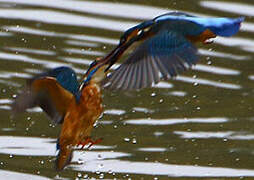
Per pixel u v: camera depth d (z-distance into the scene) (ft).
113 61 26.25
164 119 42.52
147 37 25.11
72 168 37.27
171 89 46.47
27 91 25.29
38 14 55.16
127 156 38.47
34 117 42.65
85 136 26.84
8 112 42.75
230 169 37.32
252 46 51.70
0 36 51.80
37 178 35.91
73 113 26.27
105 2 57.06
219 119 42.60
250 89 46.34
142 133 40.86
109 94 45.80
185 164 37.68
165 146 39.52
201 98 45.19
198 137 40.57
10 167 36.96
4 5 56.49
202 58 50.29
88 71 26.81
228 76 48.03
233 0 57.11
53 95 25.95
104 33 52.42
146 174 36.73
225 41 52.54
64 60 48.37
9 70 47.01
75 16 54.85
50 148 39.01
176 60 22.33
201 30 23.04
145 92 46.06
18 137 40.11
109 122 42.04
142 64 22.47
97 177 36.45
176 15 24.50
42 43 50.90
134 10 55.62
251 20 54.39
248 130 41.34
